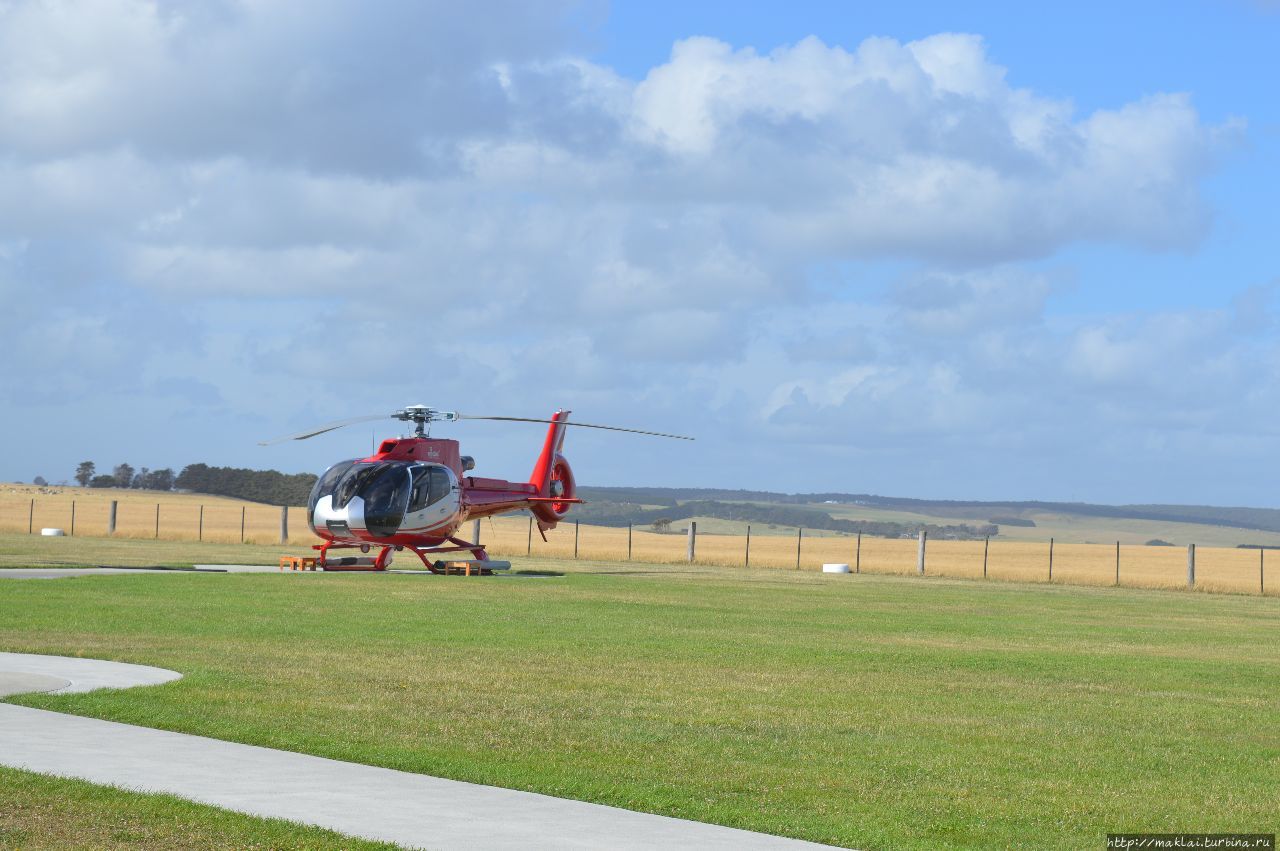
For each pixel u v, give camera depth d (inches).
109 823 347.3
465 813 371.9
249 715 521.0
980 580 1920.5
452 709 557.9
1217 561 3762.3
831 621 1064.8
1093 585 1881.2
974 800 418.6
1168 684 726.5
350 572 1498.5
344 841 334.6
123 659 680.4
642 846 342.0
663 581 1545.3
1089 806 415.5
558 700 594.2
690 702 600.7
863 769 461.4
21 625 828.0
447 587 1296.8
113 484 7800.2
